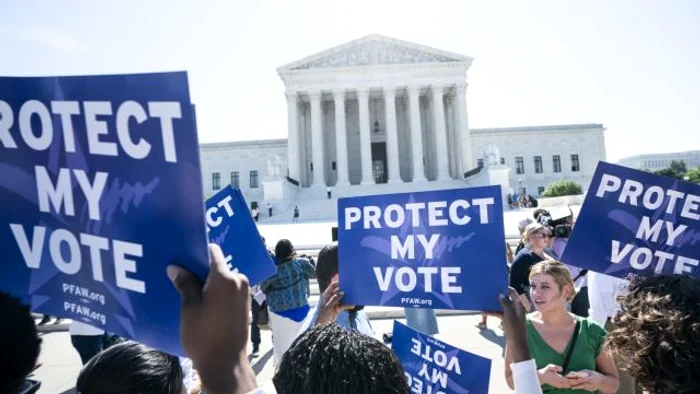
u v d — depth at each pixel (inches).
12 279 77.4
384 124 2817.4
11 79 72.1
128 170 69.4
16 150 73.8
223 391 57.2
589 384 146.3
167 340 70.8
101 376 99.6
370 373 70.7
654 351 74.0
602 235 133.2
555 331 161.0
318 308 142.5
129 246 70.9
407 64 2466.8
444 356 156.4
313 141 2454.5
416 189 2314.2
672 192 130.3
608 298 217.0
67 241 74.7
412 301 134.8
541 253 284.8
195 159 66.6
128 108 68.2
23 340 61.6
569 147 3398.1
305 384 70.6
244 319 62.5
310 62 2486.5
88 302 75.0
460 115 2481.5
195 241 66.9
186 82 65.9
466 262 128.4
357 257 142.9
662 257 130.9
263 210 2092.8
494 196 127.4
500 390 273.7
